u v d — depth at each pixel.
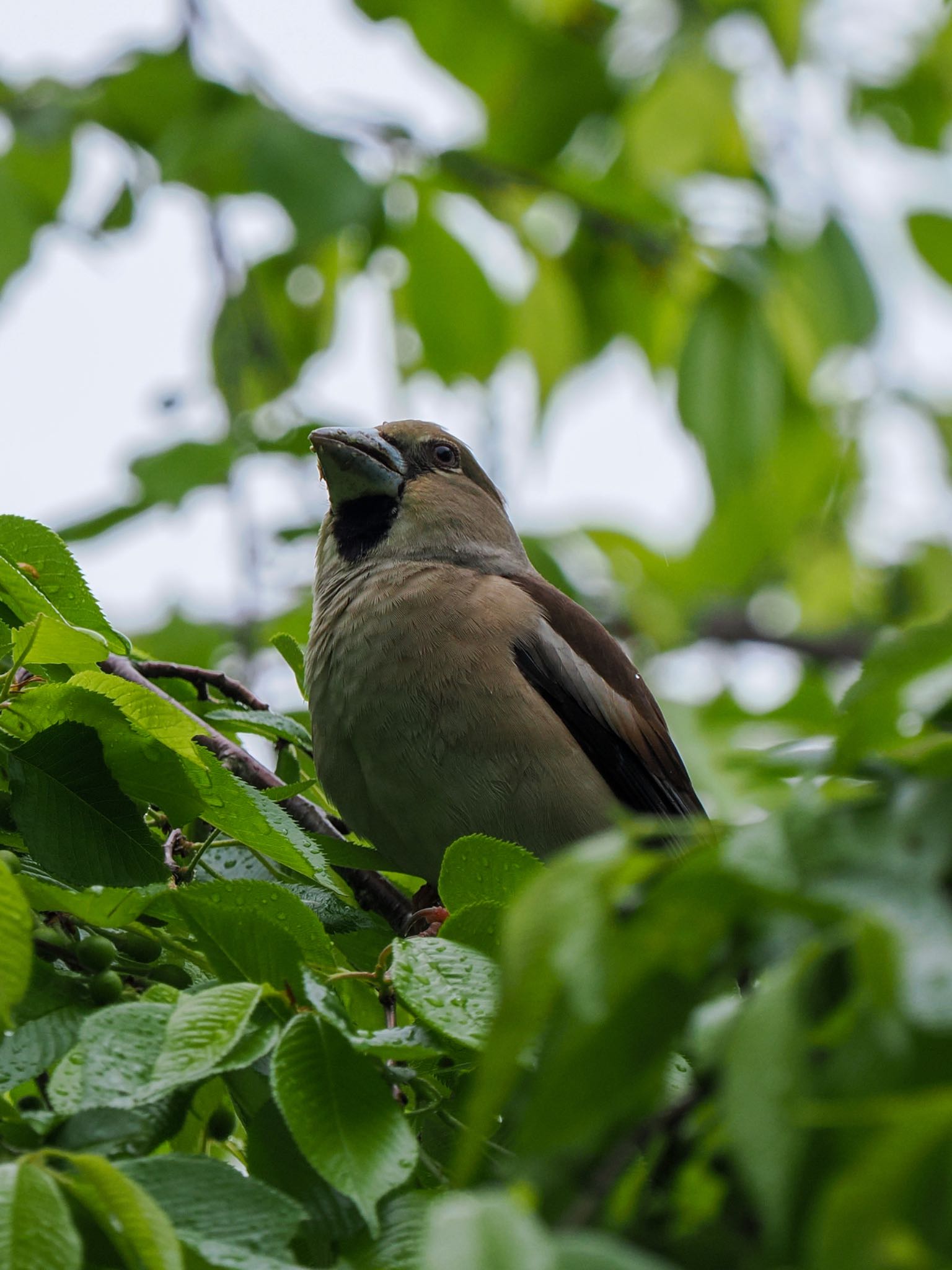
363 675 8.84
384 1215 4.17
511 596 9.28
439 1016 4.25
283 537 11.21
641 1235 3.32
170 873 5.30
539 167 13.51
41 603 5.42
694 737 9.84
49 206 12.45
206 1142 5.22
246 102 11.84
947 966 2.70
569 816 8.69
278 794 6.53
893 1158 2.49
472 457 11.12
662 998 3.00
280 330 14.43
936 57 13.88
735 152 13.02
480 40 13.66
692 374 11.99
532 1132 2.97
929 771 3.21
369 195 11.61
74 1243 3.29
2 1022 4.11
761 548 15.72
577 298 13.51
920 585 17.14
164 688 7.67
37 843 5.07
